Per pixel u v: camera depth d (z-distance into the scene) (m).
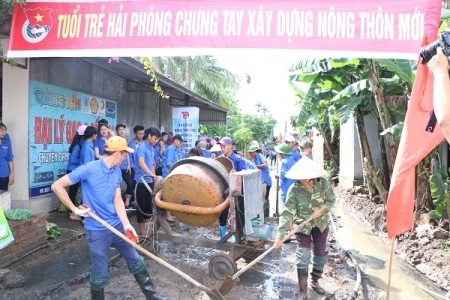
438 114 1.60
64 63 8.11
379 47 4.16
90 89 9.24
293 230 4.11
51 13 4.67
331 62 7.19
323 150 16.97
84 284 4.59
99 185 3.68
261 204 5.30
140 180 6.28
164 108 15.62
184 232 7.16
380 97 7.33
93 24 4.62
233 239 5.75
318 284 4.57
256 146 8.12
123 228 3.88
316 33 4.27
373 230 7.66
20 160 7.02
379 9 4.16
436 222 6.63
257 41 4.36
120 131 8.05
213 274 4.90
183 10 4.50
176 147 8.55
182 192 5.15
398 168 3.17
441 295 4.51
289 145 6.75
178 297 4.35
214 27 4.43
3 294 4.18
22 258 5.08
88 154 6.70
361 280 4.90
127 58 7.34
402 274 5.27
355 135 11.59
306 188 4.29
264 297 4.43
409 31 4.11
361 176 11.63
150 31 4.54
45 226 5.67
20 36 4.71
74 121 8.57
